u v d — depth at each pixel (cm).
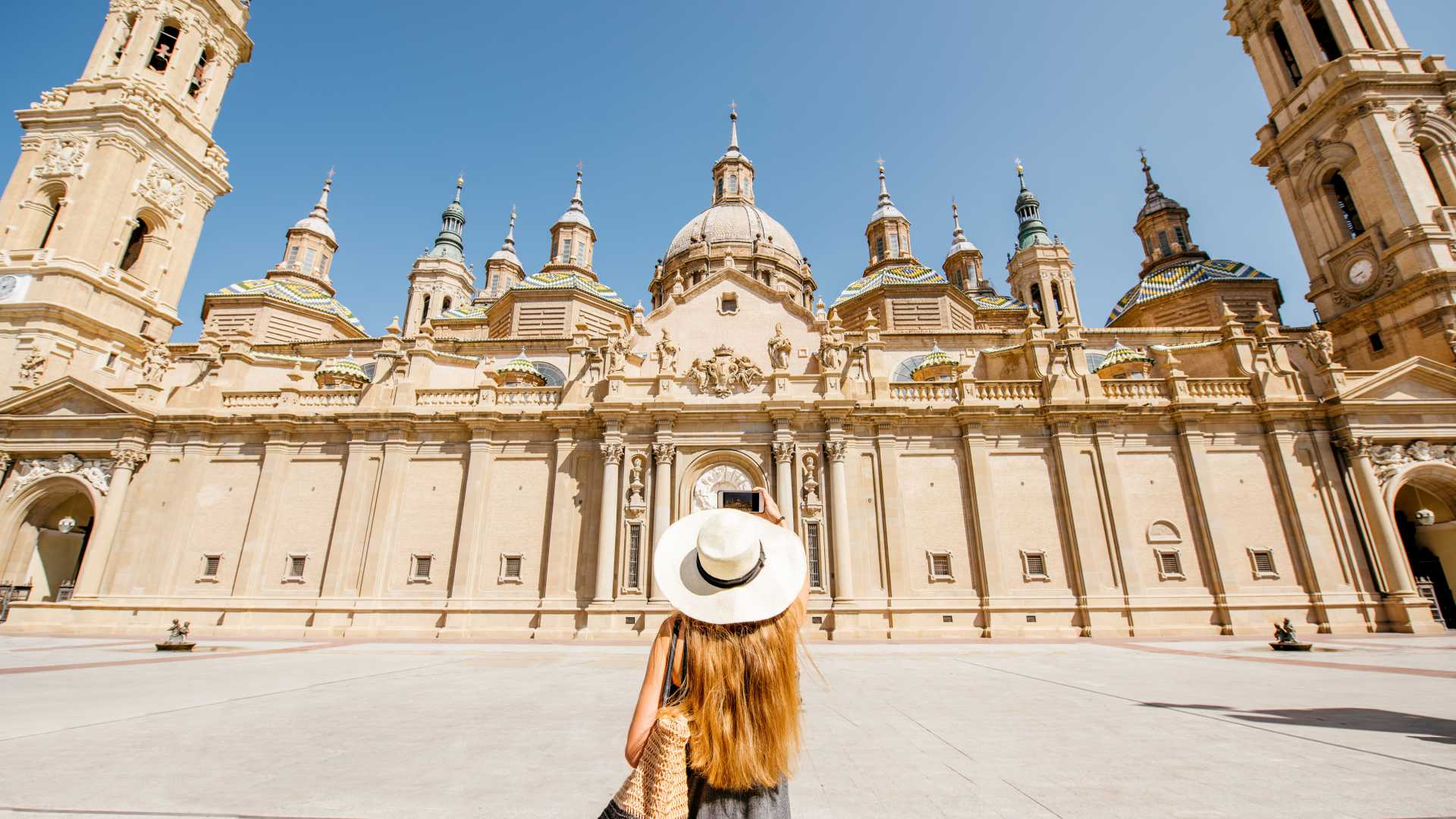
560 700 1191
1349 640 2470
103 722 942
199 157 4469
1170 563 3017
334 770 699
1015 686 1330
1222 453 3169
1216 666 1653
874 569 3012
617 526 3056
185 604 2989
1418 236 3550
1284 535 3041
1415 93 3894
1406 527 3512
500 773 697
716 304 3634
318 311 5078
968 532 3073
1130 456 3172
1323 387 3247
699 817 266
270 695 1221
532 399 3350
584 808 581
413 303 6272
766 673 279
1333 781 621
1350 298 3925
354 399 3375
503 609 2977
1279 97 4425
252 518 3120
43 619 2945
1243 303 4653
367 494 3170
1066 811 555
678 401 3139
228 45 4716
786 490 3052
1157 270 5591
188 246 4400
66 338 3672
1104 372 3797
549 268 5731
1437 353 3453
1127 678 1433
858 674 1564
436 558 3088
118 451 3186
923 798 597
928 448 3206
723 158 7050
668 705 287
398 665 1762
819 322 3541
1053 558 3030
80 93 4091
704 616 285
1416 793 576
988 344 4225
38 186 3912
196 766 708
